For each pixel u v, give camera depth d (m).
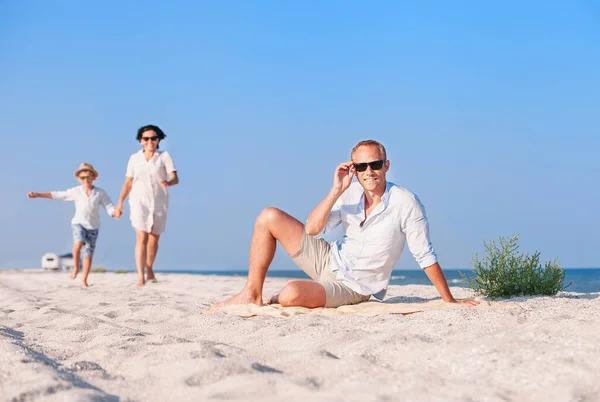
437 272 4.35
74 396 2.12
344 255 4.57
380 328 3.43
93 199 9.70
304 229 4.66
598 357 2.44
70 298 7.04
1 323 4.72
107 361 2.79
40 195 9.62
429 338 2.92
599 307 3.83
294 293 4.35
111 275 16.97
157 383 2.40
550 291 5.52
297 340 3.19
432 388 2.24
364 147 4.33
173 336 3.43
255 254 4.73
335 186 4.32
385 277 4.57
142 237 9.02
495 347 2.64
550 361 2.43
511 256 5.60
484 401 2.12
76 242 9.66
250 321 3.99
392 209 4.38
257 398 2.13
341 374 2.44
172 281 10.59
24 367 2.55
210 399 2.14
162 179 9.10
